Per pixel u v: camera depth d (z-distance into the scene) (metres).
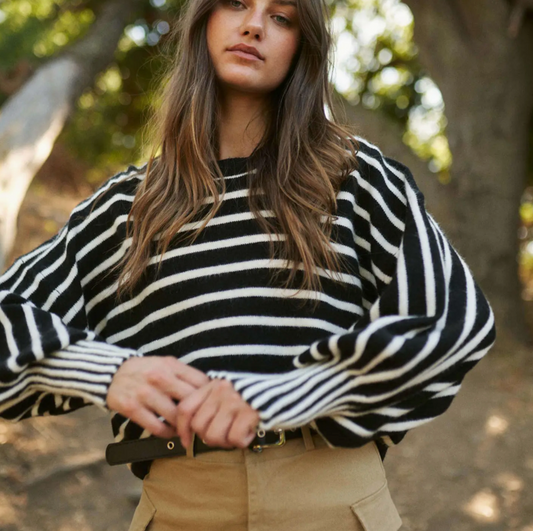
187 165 1.19
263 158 1.17
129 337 1.17
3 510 3.06
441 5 6.34
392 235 1.12
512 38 6.23
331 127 1.20
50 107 5.52
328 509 1.06
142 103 8.16
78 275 1.21
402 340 0.93
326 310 1.09
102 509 3.21
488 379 5.07
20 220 6.16
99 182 8.75
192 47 1.24
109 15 6.93
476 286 1.07
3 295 1.11
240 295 1.10
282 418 0.92
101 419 4.01
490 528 3.29
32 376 1.05
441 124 8.66
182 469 1.11
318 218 1.12
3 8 7.44
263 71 1.18
